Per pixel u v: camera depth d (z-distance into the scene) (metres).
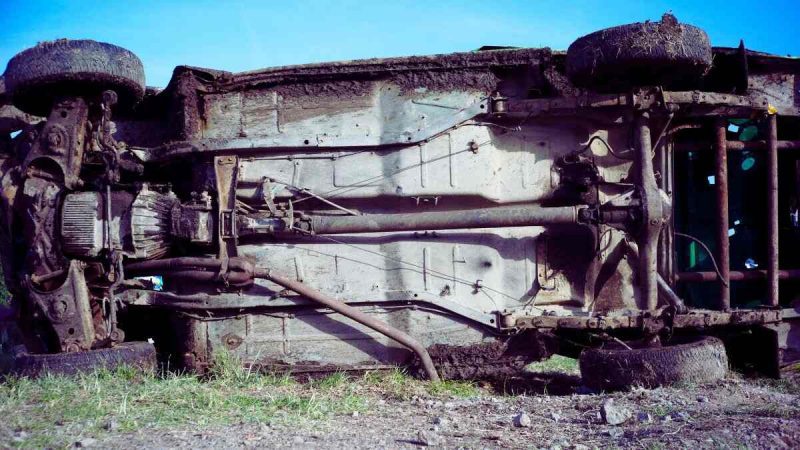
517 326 7.23
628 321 6.96
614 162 7.82
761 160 8.80
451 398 6.50
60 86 7.14
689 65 6.85
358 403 6.05
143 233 7.27
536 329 7.39
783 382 7.16
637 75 7.01
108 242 7.21
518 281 7.65
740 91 7.68
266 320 7.43
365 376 7.15
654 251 7.04
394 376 7.14
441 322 7.41
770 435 4.43
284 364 7.36
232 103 7.64
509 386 7.61
